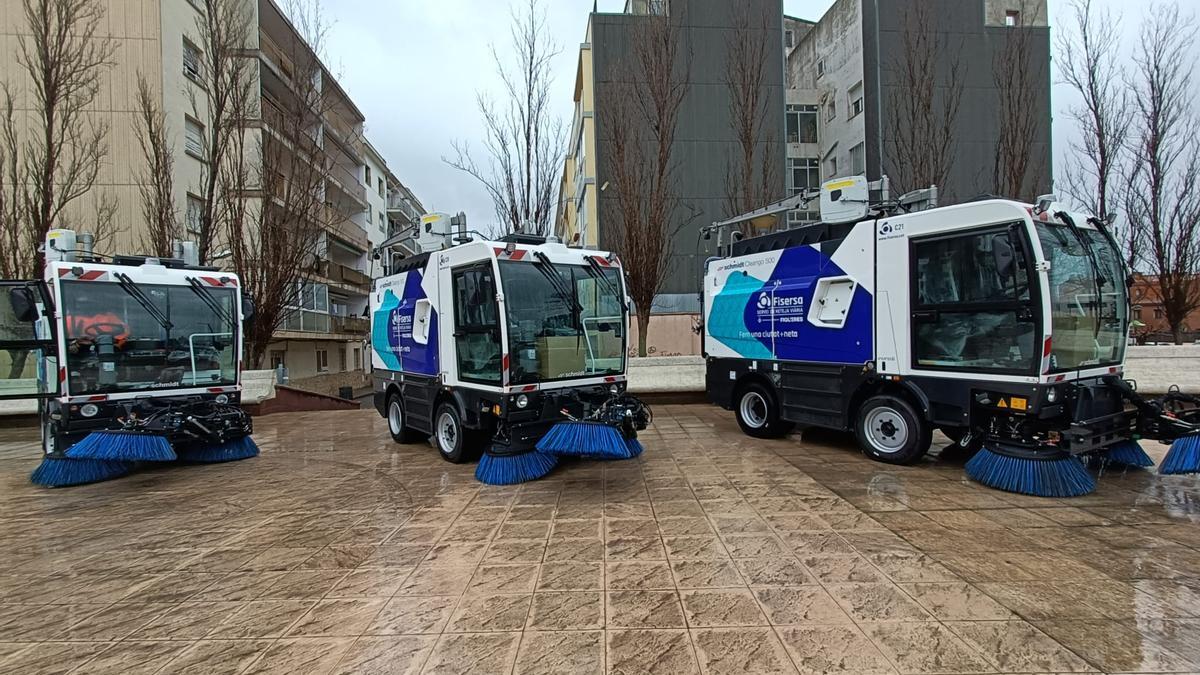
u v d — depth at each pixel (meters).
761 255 7.93
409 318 7.80
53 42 11.76
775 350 7.67
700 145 19.91
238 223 12.60
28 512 5.37
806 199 8.15
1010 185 12.41
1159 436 5.38
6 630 3.12
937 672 2.51
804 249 7.26
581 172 23.81
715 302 8.76
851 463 6.52
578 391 6.40
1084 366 5.45
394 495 5.67
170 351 7.07
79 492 6.07
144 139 14.55
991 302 5.36
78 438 6.42
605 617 3.07
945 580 3.45
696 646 2.76
